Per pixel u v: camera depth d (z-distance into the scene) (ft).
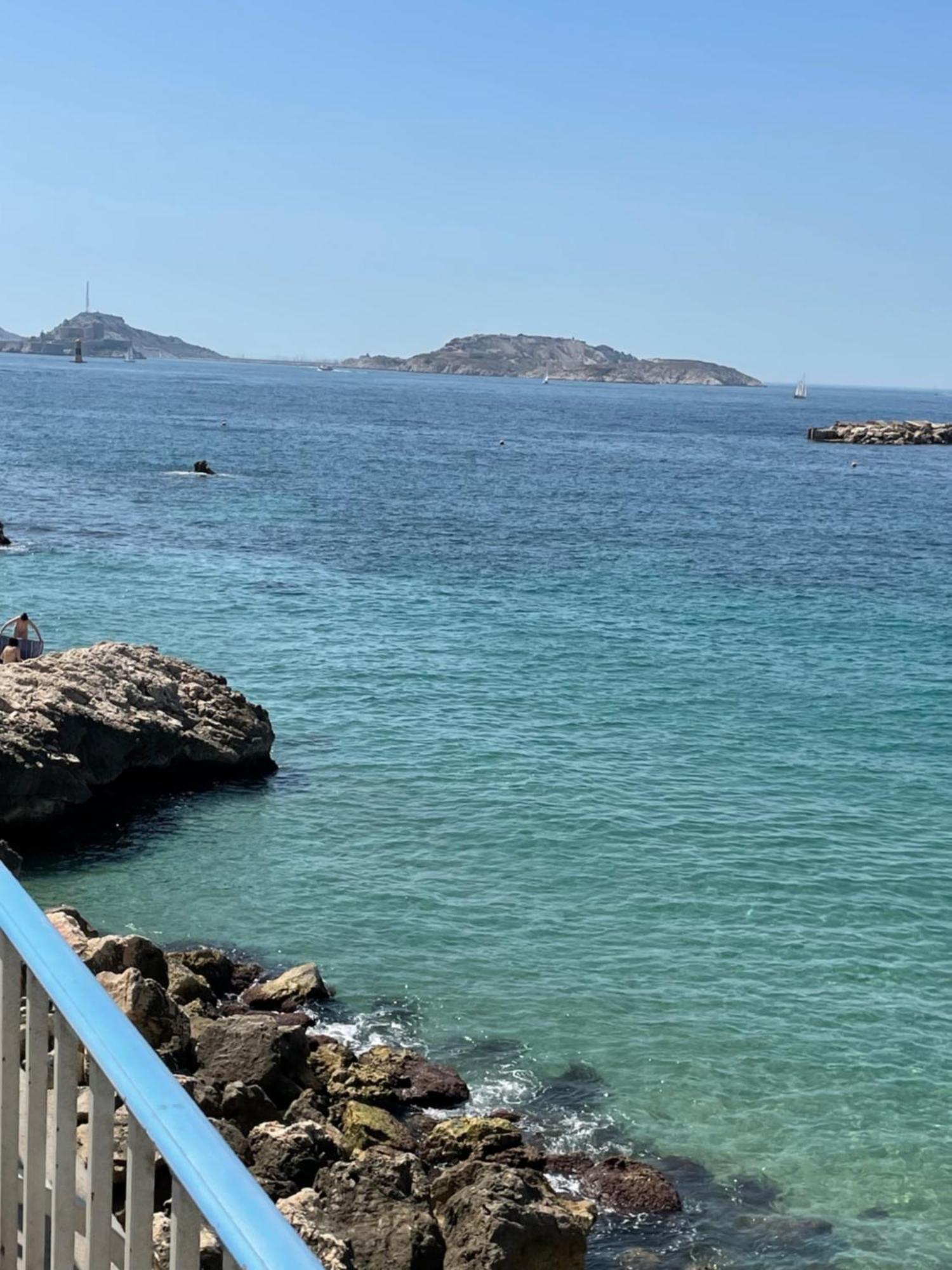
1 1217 14.74
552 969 71.36
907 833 93.56
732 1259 48.67
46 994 13.04
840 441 636.07
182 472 319.47
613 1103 59.11
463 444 502.38
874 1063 63.00
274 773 101.40
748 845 89.97
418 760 105.50
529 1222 43.24
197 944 73.61
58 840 86.28
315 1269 8.77
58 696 92.02
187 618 153.38
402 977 70.08
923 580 209.36
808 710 126.00
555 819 93.45
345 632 149.69
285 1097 52.80
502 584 186.39
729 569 212.02
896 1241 50.24
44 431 434.71
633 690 130.21
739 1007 67.87
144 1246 11.23
